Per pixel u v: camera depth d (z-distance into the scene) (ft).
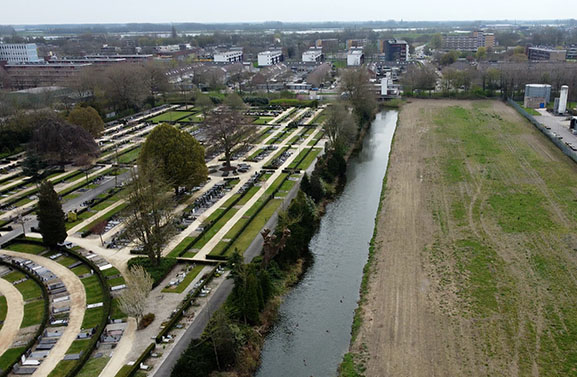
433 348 237.66
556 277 294.25
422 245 342.23
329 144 574.97
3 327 253.44
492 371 219.20
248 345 246.27
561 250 326.44
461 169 500.33
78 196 452.35
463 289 285.64
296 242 330.95
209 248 340.39
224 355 228.63
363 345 243.81
